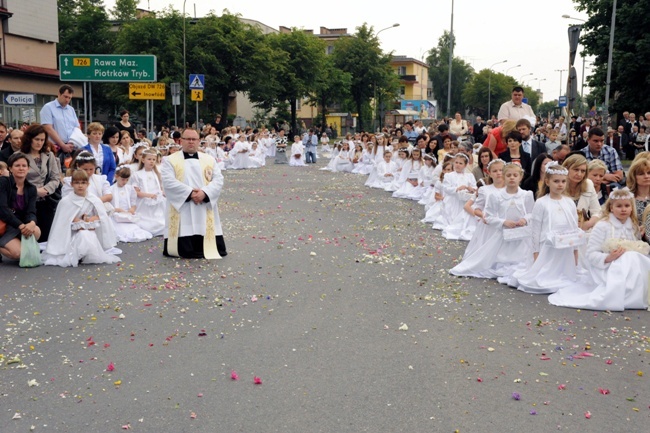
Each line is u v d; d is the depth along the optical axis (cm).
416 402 489
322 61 6375
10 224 943
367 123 7756
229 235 1238
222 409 476
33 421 457
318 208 1672
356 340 629
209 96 5206
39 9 4416
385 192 2134
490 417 464
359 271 930
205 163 1035
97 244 972
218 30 5053
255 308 738
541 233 823
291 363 568
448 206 1320
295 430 444
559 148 1096
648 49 3672
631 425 455
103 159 1270
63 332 650
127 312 719
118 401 490
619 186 1072
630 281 745
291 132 6419
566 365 567
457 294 803
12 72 4038
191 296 788
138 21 4956
